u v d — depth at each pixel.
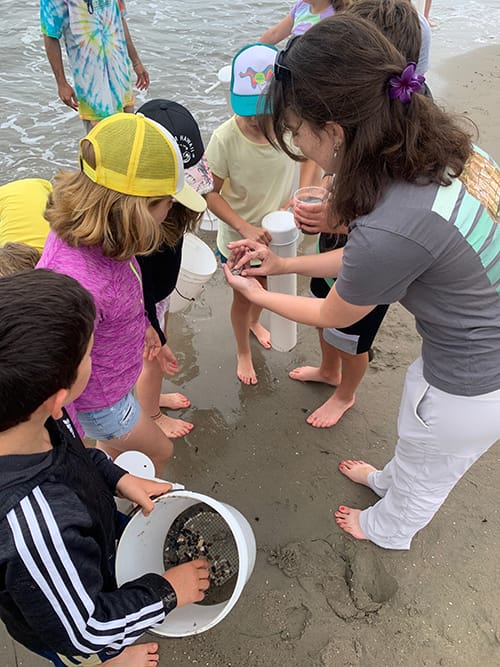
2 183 4.06
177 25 6.60
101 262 1.58
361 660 1.90
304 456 2.54
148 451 2.13
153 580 1.38
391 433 2.63
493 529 2.24
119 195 1.49
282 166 2.48
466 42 6.41
